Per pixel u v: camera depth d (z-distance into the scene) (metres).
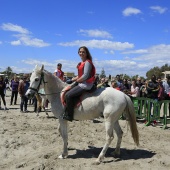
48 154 7.29
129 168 6.34
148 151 7.67
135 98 12.48
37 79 6.95
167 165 6.60
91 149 7.80
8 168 6.83
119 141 7.14
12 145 8.35
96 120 12.42
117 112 6.55
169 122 11.52
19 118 12.55
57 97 7.10
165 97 12.91
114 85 11.86
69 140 8.66
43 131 9.91
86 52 6.75
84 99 6.78
